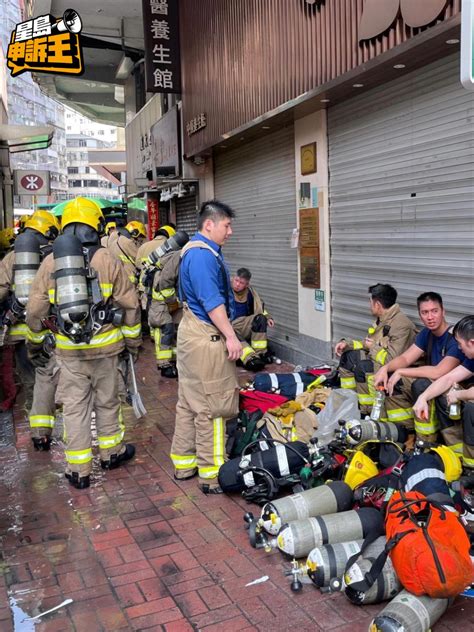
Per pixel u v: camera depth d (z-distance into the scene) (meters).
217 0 8.89
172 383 7.68
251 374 7.84
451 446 4.08
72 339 4.36
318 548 3.13
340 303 6.84
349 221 6.49
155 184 13.05
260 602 3.12
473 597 3.06
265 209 8.72
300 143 7.30
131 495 4.45
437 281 5.22
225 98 8.88
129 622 3.00
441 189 5.07
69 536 3.87
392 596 2.96
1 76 24.56
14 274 5.52
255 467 4.09
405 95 5.42
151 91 10.95
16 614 3.10
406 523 2.90
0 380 7.62
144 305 9.51
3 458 5.25
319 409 4.96
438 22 4.43
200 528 3.92
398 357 4.62
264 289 8.96
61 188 95.38
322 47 6.09
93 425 6.12
